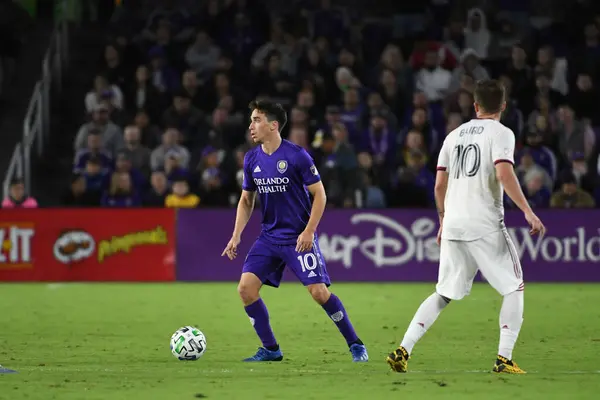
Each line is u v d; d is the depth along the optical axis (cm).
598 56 8644
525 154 7119
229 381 2744
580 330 4175
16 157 7419
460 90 7888
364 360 3209
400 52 8581
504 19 9075
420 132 7644
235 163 7356
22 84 8681
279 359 3253
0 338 3931
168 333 4097
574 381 2723
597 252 6594
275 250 3170
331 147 7088
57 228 6575
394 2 9175
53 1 9200
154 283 6556
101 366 3116
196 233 6619
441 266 2895
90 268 6588
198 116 7931
